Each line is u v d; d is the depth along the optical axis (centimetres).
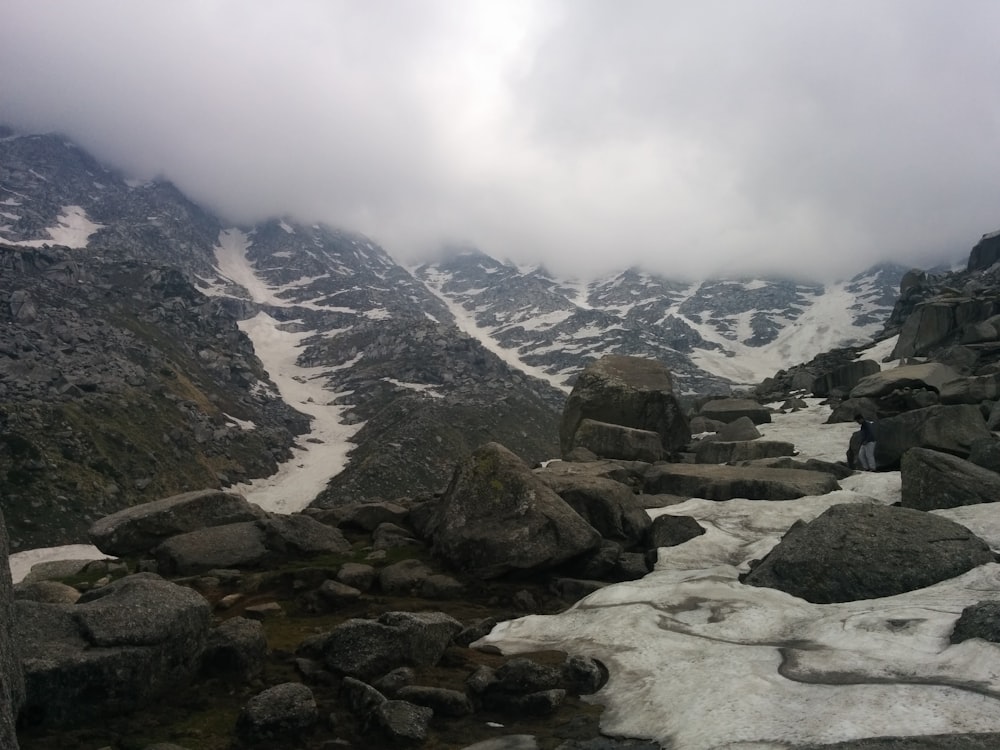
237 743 752
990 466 1772
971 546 1184
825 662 855
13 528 10150
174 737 758
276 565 1555
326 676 922
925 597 1067
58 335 17950
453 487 1650
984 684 725
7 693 616
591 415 3061
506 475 1556
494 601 1351
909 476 1644
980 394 2755
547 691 846
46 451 11956
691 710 759
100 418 14212
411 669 934
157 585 934
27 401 13288
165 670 848
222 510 1769
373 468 17450
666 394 3041
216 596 1350
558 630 1144
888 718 668
